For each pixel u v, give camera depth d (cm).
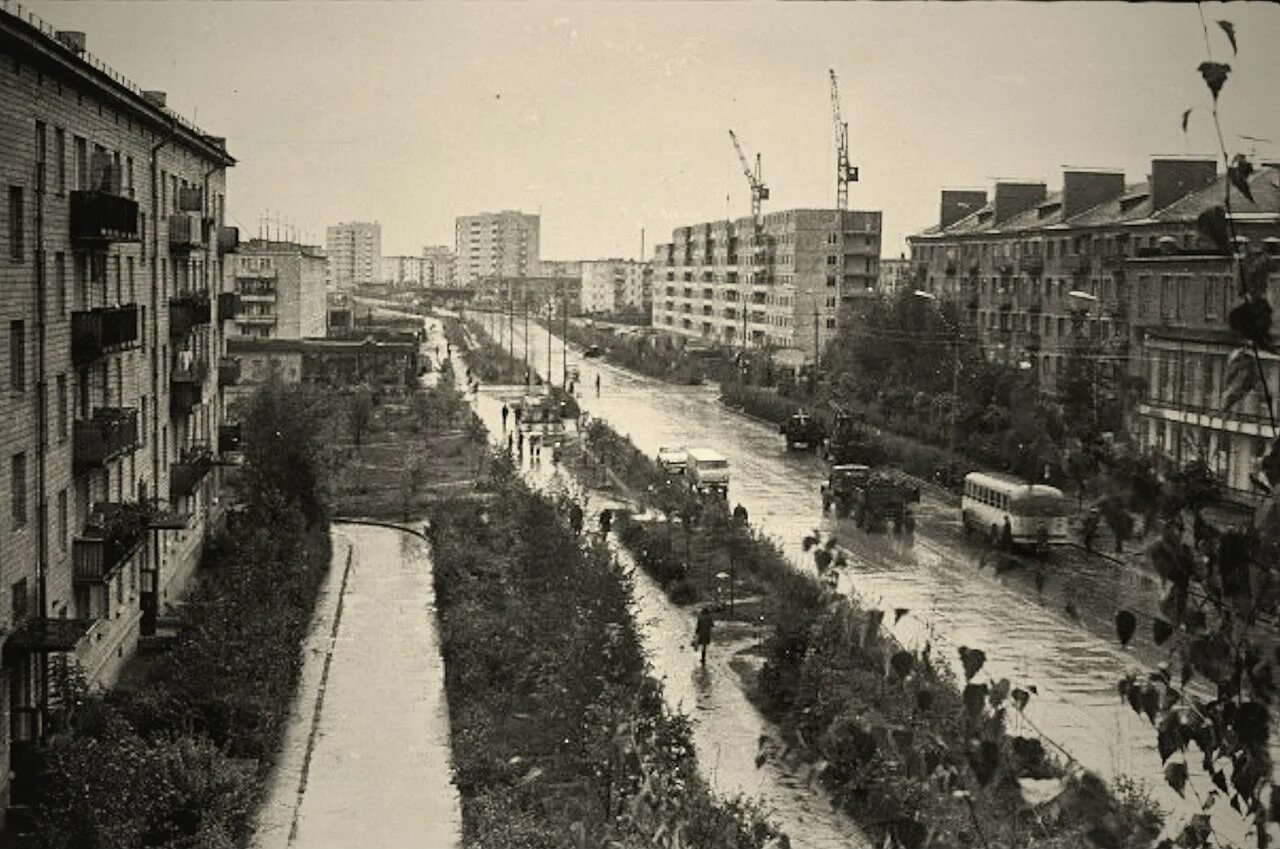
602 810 2200
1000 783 881
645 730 2314
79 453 3225
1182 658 789
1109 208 8350
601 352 17662
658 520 6141
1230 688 759
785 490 7038
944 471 6575
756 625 4288
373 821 2881
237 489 5869
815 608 3538
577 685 2880
